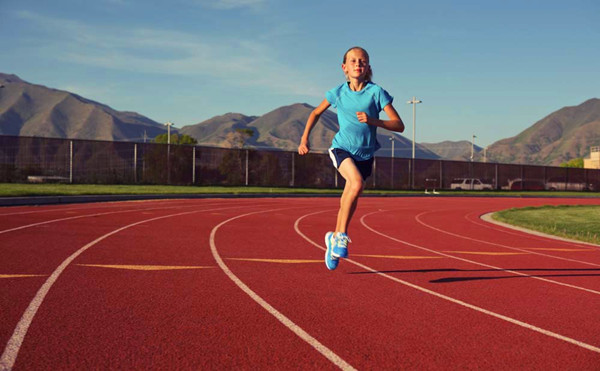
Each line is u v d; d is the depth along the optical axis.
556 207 25.06
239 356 3.42
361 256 8.40
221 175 34.81
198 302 4.86
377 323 4.36
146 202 19.86
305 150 4.94
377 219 16.83
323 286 5.82
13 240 8.59
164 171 32.53
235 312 4.54
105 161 30.34
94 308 4.52
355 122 4.72
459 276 6.85
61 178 28.94
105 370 3.12
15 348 3.45
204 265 6.88
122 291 5.20
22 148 27.97
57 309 4.44
